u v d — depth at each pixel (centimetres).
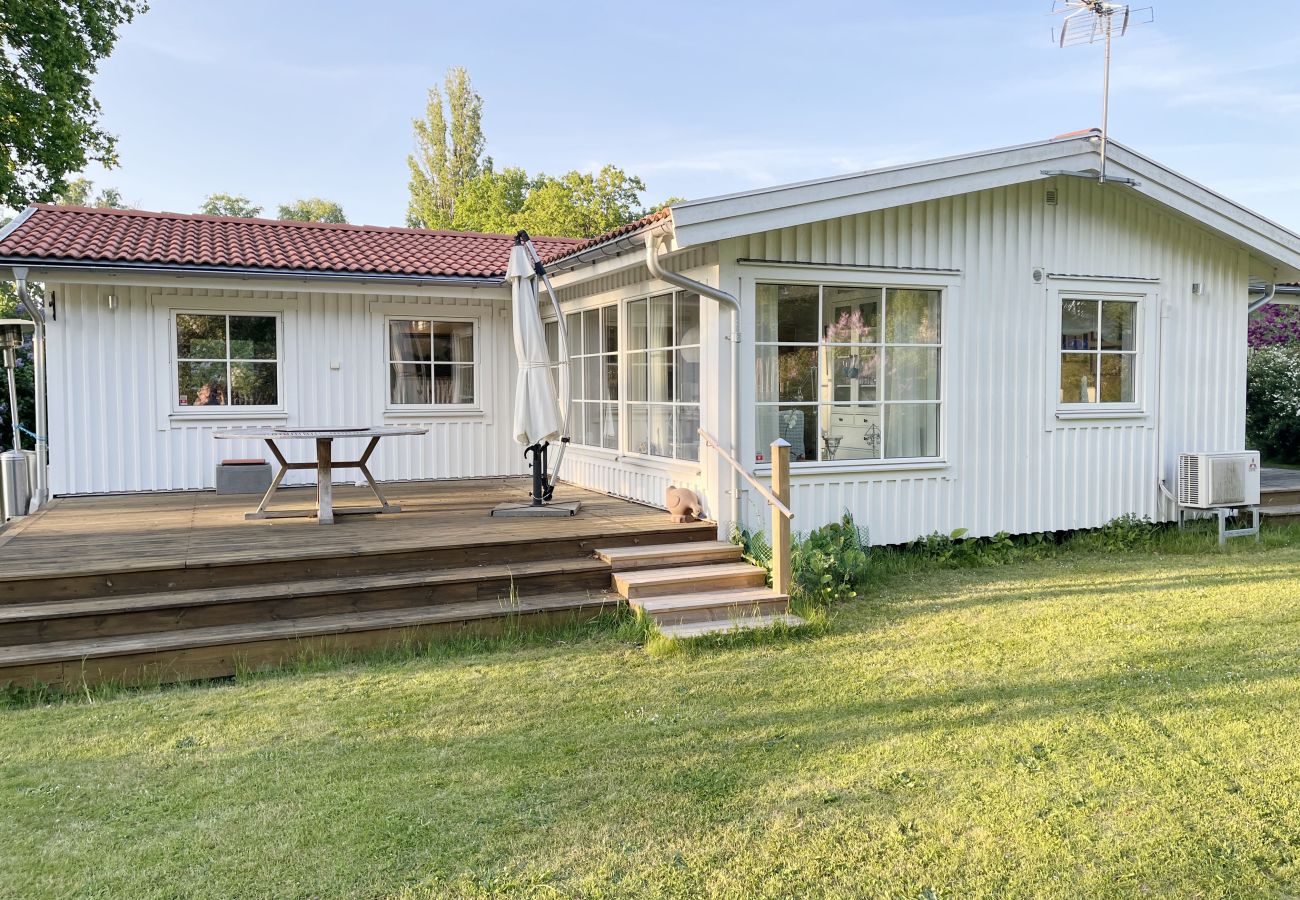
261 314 995
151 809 349
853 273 760
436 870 303
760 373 736
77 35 1855
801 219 676
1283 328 1564
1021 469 847
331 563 609
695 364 748
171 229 1037
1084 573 770
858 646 564
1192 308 917
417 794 360
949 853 312
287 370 1009
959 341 812
